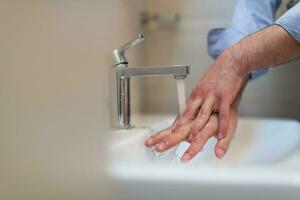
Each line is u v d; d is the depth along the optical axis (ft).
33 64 1.09
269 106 4.34
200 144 2.01
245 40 2.35
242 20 3.13
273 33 2.23
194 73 4.44
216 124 2.18
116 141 1.73
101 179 1.15
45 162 1.10
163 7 4.51
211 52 3.28
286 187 0.98
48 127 1.14
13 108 1.02
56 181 1.12
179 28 4.51
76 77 1.38
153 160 1.67
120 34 2.78
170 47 4.54
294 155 2.60
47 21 1.17
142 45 4.22
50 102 1.16
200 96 2.31
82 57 1.47
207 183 1.02
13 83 1.02
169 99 4.52
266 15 3.13
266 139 3.16
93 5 1.66
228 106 2.25
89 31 1.58
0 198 1.00
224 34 3.16
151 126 2.60
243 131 3.36
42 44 1.14
